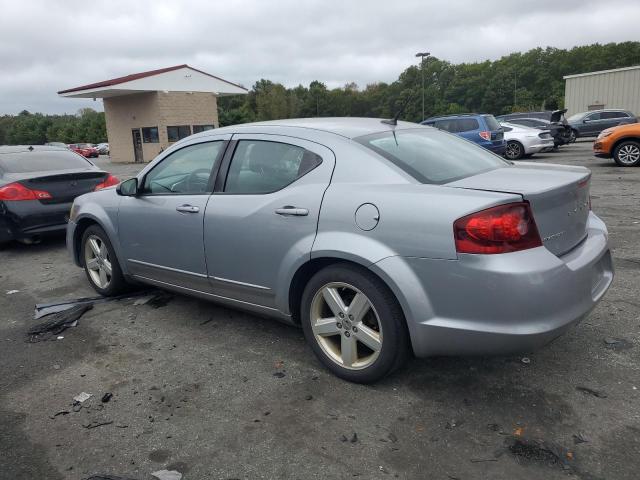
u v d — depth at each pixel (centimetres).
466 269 258
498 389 303
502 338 257
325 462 248
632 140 1310
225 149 378
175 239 398
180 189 405
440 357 343
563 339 359
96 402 310
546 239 272
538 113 2170
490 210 255
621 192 941
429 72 11694
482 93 11050
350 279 299
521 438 258
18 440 275
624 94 3067
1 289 548
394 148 323
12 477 246
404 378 320
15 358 374
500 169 340
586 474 232
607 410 277
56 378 341
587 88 3198
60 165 766
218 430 277
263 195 343
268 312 354
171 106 3503
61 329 423
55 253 709
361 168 306
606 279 321
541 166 363
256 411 293
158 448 264
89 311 462
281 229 326
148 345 386
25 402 313
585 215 314
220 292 382
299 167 331
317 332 327
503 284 252
